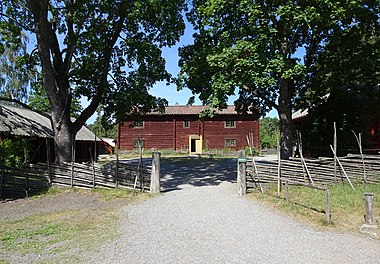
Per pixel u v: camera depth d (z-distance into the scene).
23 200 11.74
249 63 13.26
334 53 16.94
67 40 16.23
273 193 11.89
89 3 15.98
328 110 19.58
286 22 13.76
